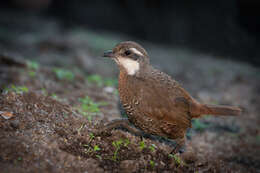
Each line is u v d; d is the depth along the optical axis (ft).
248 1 80.38
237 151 35.60
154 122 26.45
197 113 28.91
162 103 26.07
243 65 73.36
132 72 26.91
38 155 21.84
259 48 78.64
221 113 29.19
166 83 27.40
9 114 25.26
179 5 83.61
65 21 92.99
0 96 27.48
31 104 27.91
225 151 35.14
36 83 37.14
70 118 28.25
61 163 21.98
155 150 27.63
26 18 96.02
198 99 47.03
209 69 64.90
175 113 26.55
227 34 79.10
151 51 76.23
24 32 79.87
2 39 68.95
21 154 21.39
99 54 64.80
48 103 29.27
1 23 86.69
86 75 51.75
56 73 42.29
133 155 25.62
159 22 86.99
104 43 73.56
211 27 80.28
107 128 27.89
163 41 86.58
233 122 42.47
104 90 41.42
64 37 72.64
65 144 24.23
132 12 90.12
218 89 53.78
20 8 110.52
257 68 72.54
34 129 24.61
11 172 19.72
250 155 35.17
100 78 46.39
